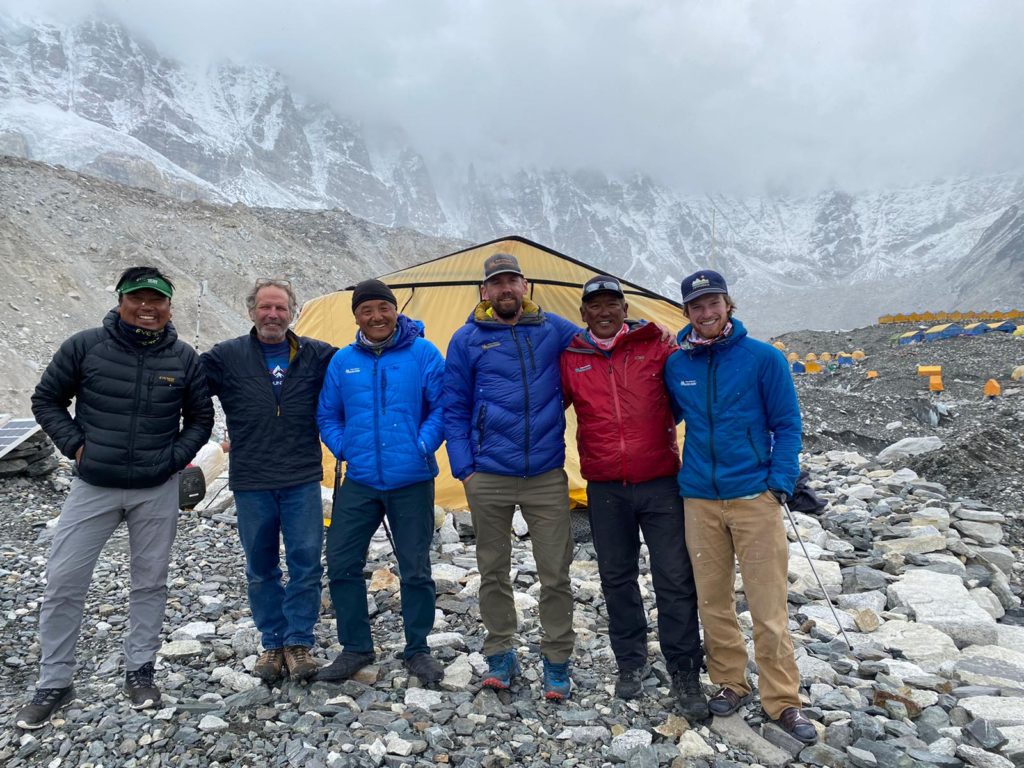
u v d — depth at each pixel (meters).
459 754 3.26
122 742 3.35
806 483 3.68
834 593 5.71
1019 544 7.43
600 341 3.91
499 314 3.93
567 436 7.50
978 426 11.95
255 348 4.06
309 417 4.12
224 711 3.64
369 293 3.96
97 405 3.63
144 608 3.84
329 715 3.62
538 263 8.04
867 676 4.18
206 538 6.99
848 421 20.34
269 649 4.05
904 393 26.55
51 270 34.62
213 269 46.47
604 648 4.45
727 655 3.71
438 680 3.94
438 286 8.05
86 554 3.69
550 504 3.87
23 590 5.57
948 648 4.61
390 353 4.05
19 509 7.60
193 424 3.94
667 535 3.79
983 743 3.36
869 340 54.62
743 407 3.59
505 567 3.96
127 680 3.79
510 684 3.94
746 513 3.57
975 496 9.23
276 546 4.13
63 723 3.54
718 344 3.61
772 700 3.53
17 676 4.26
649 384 3.79
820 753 3.27
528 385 3.83
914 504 8.35
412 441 3.94
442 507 7.64
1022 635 5.00
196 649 4.42
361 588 4.06
